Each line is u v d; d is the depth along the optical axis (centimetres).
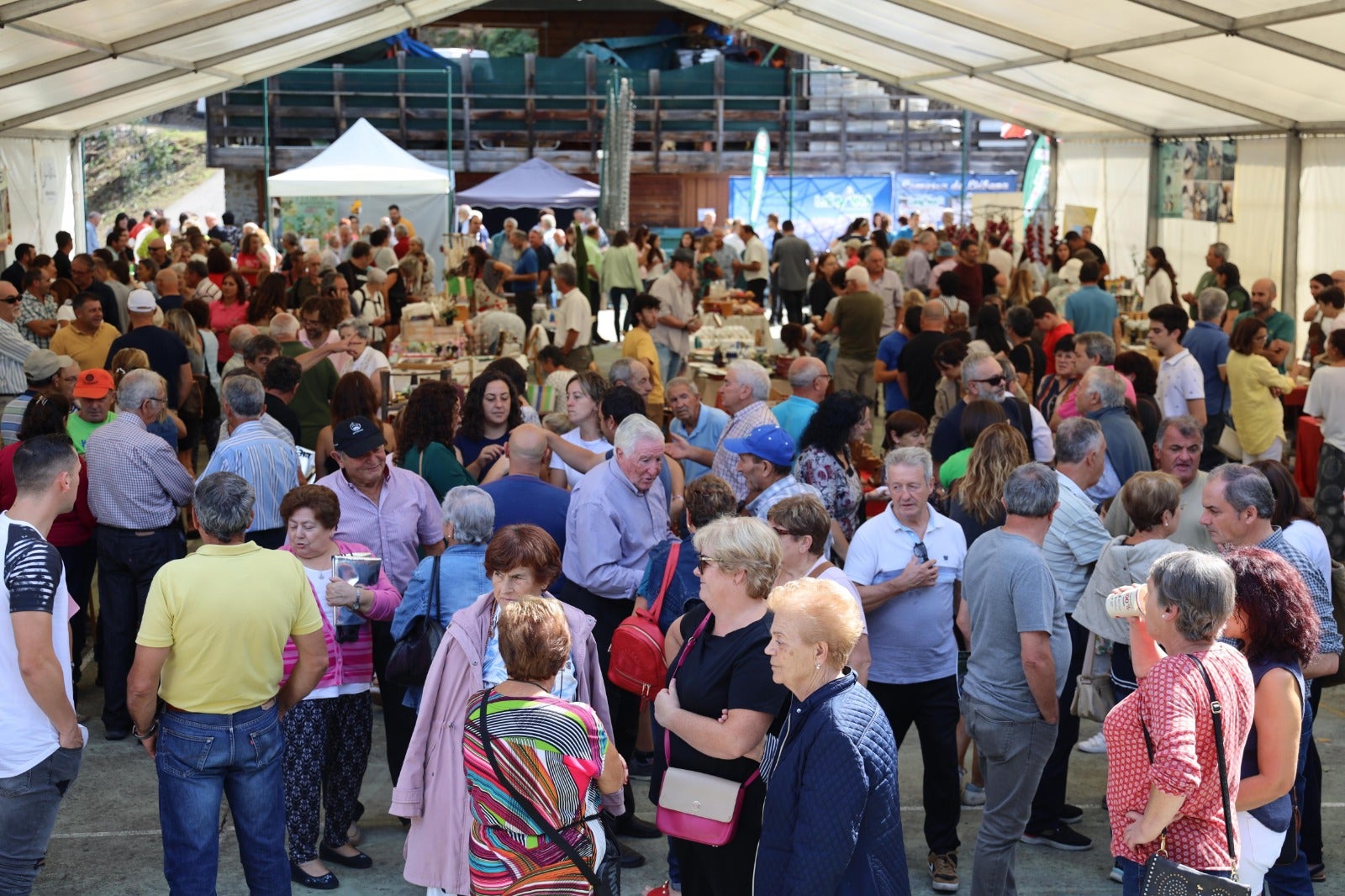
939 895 462
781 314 2073
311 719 454
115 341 867
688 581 432
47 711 372
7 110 1361
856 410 541
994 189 2486
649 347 984
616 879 360
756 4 1484
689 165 2520
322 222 2130
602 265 1900
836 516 540
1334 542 788
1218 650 321
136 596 583
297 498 458
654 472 498
